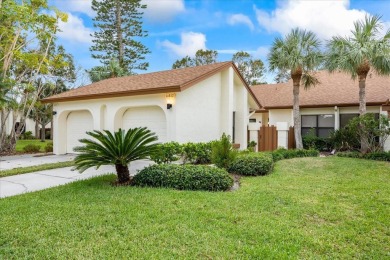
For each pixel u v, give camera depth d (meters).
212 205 5.12
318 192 6.11
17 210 4.84
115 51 31.86
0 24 15.33
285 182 7.11
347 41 13.17
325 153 15.34
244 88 13.77
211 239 3.72
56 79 26.55
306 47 14.50
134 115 12.10
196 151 9.80
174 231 3.95
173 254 3.32
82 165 6.57
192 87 11.09
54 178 7.98
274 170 8.96
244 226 4.17
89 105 13.20
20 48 16.67
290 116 18.23
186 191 6.12
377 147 12.41
